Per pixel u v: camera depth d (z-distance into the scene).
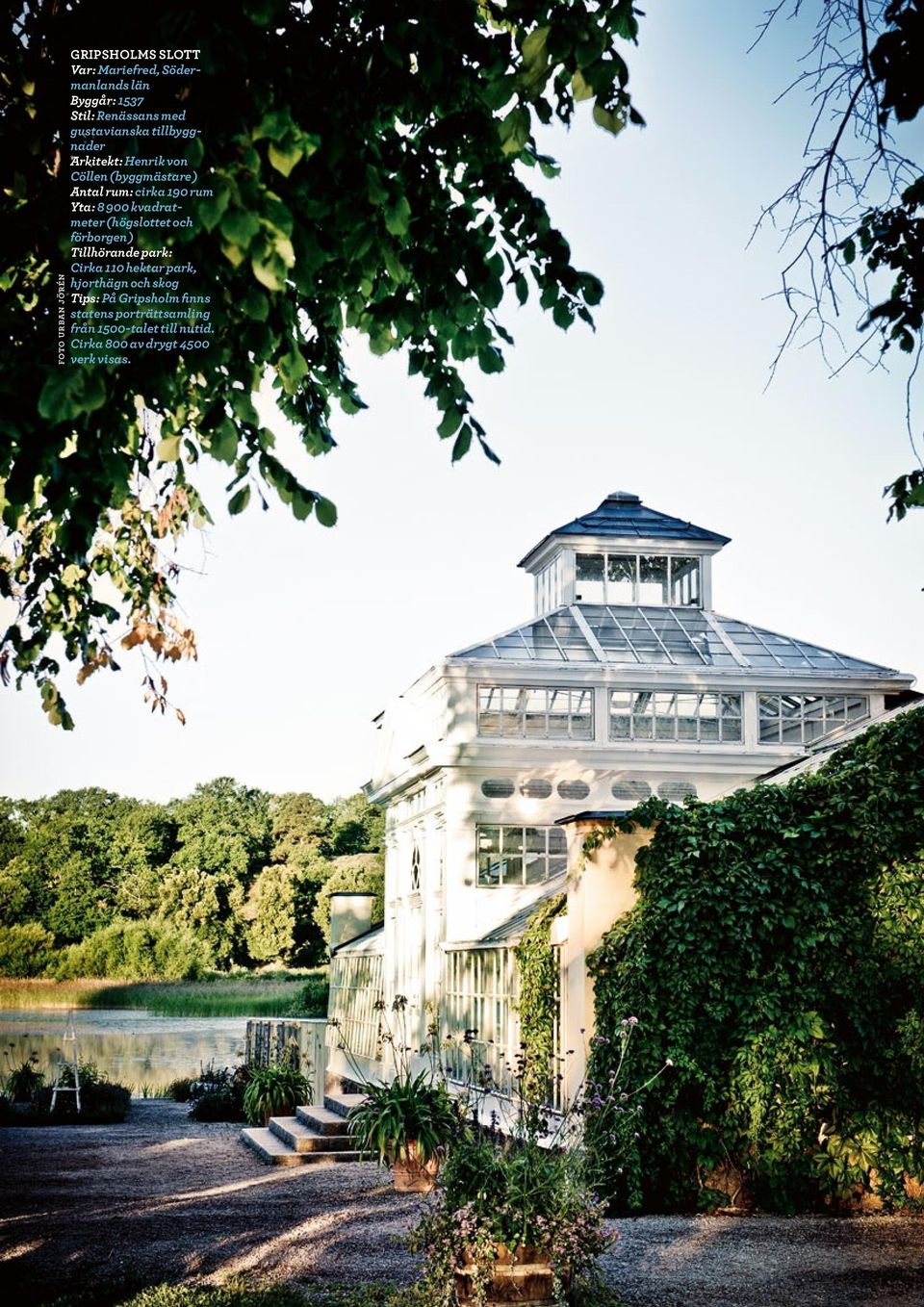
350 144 5.07
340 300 6.32
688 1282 9.45
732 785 23.97
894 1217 12.04
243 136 4.37
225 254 4.35
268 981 78.56
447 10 5.09
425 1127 14.35
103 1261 10.62
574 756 23.47
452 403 5.79
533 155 5.75
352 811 87.81
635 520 27.48
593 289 5.72
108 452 4.80
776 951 12.63
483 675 23.45
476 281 5.52
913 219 7.23
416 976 24.73
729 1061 12.48
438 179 5.70
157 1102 30.12
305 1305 8.75
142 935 79.88
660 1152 12.21
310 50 5.37
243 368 5.27
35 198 4.77
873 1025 12.42
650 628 25.78
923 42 5.74
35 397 4.50
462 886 22.73
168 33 4.47
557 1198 8.34
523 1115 9.25
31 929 81.88
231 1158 19.03
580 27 4.73
